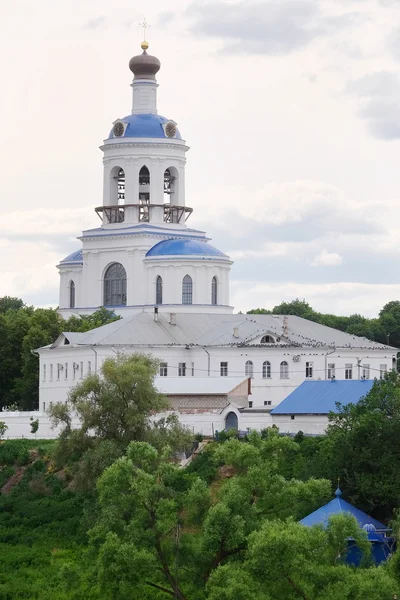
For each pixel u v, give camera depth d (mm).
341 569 142750
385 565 150500
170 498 152875
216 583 143375
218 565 149750
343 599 140000
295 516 165000
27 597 181500
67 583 162125
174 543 151250
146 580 151500
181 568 151125
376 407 189875
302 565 142750
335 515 148750
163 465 157250
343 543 147125
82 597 170250
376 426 182500
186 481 157375
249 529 150000
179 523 152250
